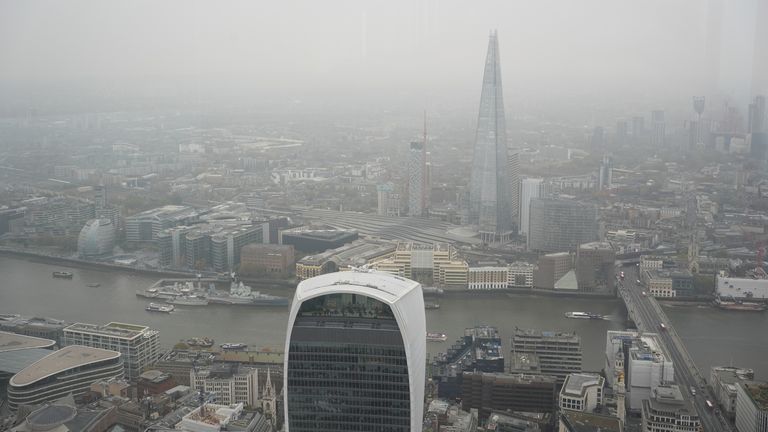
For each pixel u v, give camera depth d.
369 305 186.38
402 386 185.75
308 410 190.38
